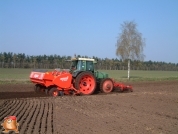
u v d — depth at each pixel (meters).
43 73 18.36
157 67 118.19
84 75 19.11
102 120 11.04
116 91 21.89
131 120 11.09
